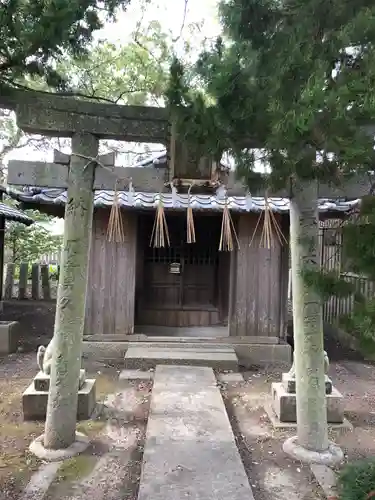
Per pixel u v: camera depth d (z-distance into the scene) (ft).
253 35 7.98
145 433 13.64
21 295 41.04
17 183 13.00
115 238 23.03
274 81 7.01
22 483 10.65
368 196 6.75
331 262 19.71
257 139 8.25
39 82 13.07
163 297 27.78
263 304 23.54
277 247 23.47
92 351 22.57
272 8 7.84
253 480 11.09
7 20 9.10
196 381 17.87
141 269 27.58
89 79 14.38
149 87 12.30
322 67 6.18
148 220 27.48
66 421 12.32
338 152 6.98
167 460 11.30
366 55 6.11
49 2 9.42
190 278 27.89
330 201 20.94
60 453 12.01
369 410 16.24
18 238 46.50
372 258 5.99
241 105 7.91
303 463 11.95
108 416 15.02
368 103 5.68
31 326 30.89
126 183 12.84
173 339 23.04
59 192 21.12
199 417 14.16
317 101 5.97
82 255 12.41
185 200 21.18
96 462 11.80
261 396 17.52
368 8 6.01
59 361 12.26
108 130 12.22
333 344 27.50
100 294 23.06
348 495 8.01
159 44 12.96
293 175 8.86
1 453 12.15
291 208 12.54
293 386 15.06
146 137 12.34
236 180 9.18
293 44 6.63
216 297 27.94
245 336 23.44
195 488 10.01
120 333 23.21
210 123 8.11
